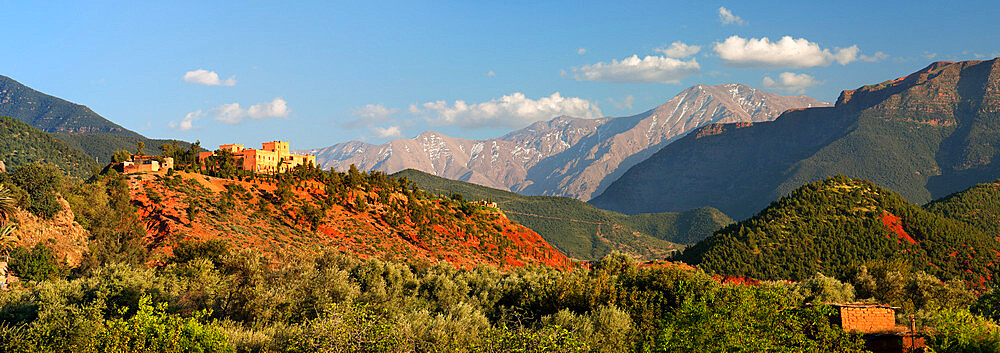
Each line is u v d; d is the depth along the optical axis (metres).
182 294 49.59
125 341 32.06
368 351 31.52
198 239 91.81
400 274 65.94
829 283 69.12
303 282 50.19
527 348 32.31
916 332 34.62
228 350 33.31
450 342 37.28
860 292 77.56
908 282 78.12
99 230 86.50
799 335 30.53
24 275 66.75
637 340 42.84
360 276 62.12
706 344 30.44
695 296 49.62
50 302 44.44
